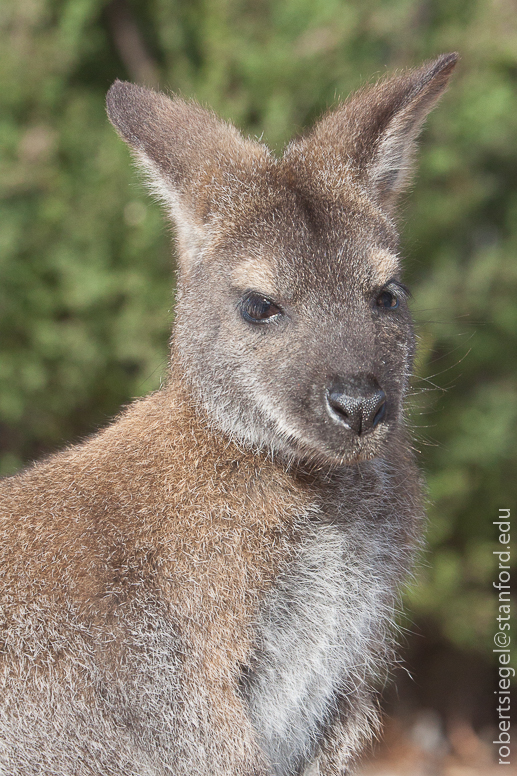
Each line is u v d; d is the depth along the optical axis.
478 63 16.05
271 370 7.78
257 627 7.77
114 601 7.57
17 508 8.16
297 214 8.04
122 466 8.15
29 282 15.06
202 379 8.19
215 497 7.86
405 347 8.21
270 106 15.06
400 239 9.04
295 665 8.05
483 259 16.30
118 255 15.33
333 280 7.77
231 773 7.61
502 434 15.88
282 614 7.94
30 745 7.48
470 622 16.16
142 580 7.61
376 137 8.77
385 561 8.60
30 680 7.48
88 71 17.31
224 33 15.61
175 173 8.62
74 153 15.55
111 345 15.45
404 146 9.02
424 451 14.89
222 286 8.06
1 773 7.45
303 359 7.63
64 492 8.17
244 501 7.88
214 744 7.59
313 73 15.45
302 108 15.28
